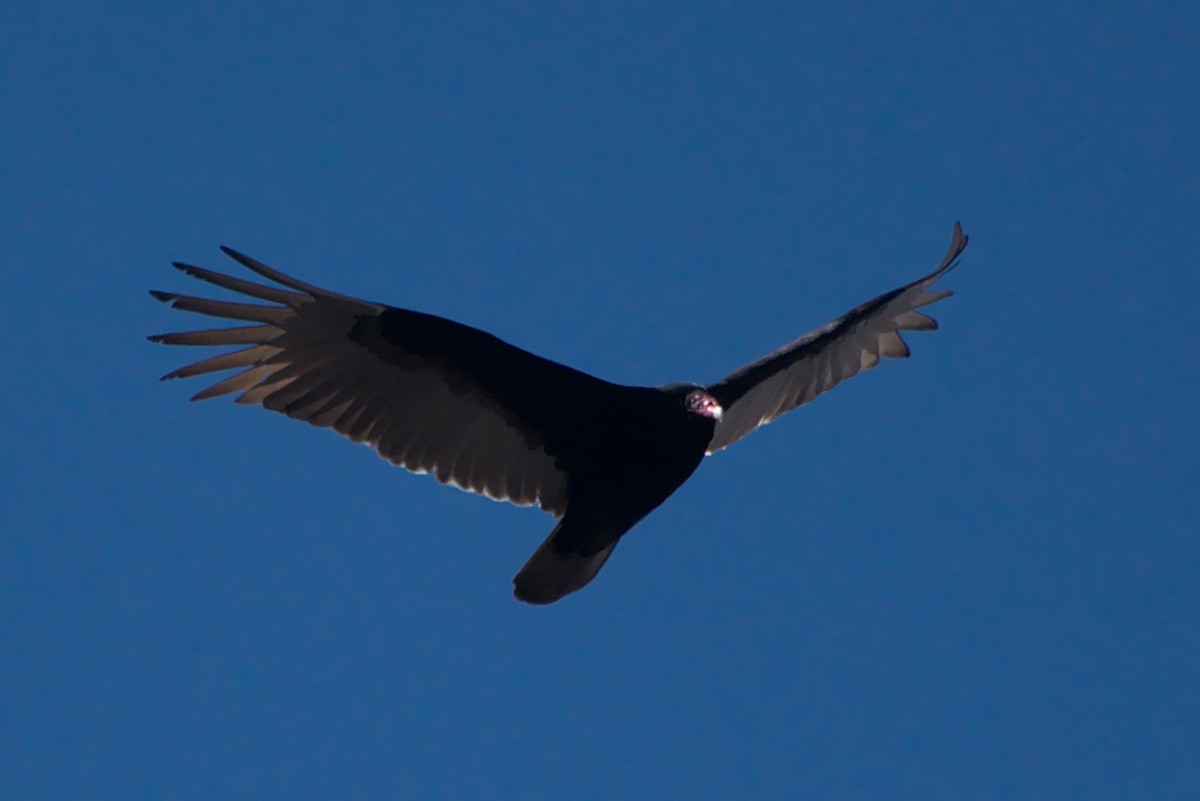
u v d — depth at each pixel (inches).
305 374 422.9
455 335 423.5
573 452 438.0
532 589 437.4
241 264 391.5
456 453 437.4
